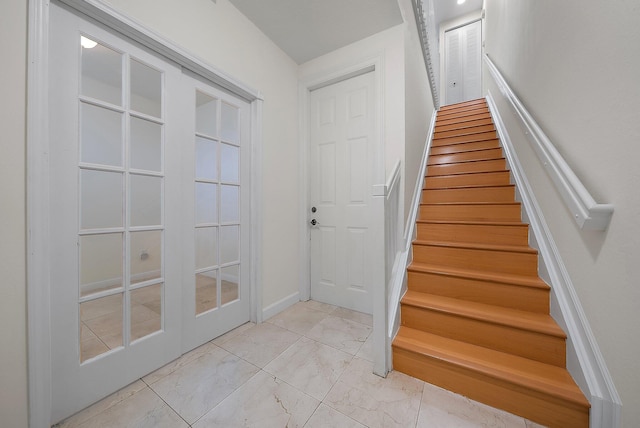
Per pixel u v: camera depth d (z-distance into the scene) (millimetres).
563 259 1349
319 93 2572
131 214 1454
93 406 1210
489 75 3588
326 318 2186
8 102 950
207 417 1153
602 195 1002
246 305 2092
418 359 1399
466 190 2404
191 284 1677
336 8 1870
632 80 839
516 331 1322
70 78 1152
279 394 1293
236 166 2020
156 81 1543
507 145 2504
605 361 982
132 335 1510
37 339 1006
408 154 2170
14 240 968
